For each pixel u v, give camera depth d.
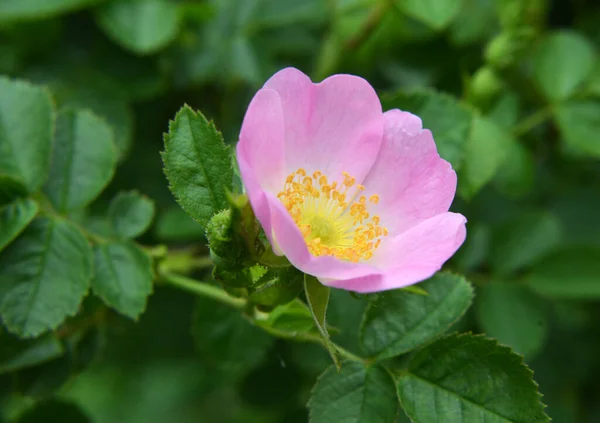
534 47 0.45
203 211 0.35
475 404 0.35
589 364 0.47
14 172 0.38
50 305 0.37
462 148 0.39
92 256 0.38
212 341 0.40
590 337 0.48
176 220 0.42
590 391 0.48
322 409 0.36
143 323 0.46
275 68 0.46
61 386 0.39
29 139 0.38
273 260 0.34
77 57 0.44
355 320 0.38
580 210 0.47
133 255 0.38
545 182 0.48
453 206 0.46
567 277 0.43
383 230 0.36
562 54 0.45
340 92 0.36
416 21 0.45
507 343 0.42
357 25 0.45
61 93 0.43
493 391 0.35
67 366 0.39
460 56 0.46
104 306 0.40
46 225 0.38
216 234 0.34
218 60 0.44
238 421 0.57
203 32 0.45
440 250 0.34
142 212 0.39
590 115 0.44
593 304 0.47
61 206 0.38
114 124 0.43
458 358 0.35
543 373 0.47
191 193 0.35
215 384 0.58
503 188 0.44
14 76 0.44
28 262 0.37
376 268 0.35
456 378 0.35
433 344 0.36
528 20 0.44
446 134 0.39
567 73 0.44
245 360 0.40
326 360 0.40
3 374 0.39
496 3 0.45
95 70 0.44
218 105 0.46
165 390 0.59
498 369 0.35
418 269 0.33
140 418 0.59
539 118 0.44
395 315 0.36
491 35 0.45
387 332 0.36
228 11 0.45
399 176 0.36
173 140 0.35
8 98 0.39
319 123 0.36
